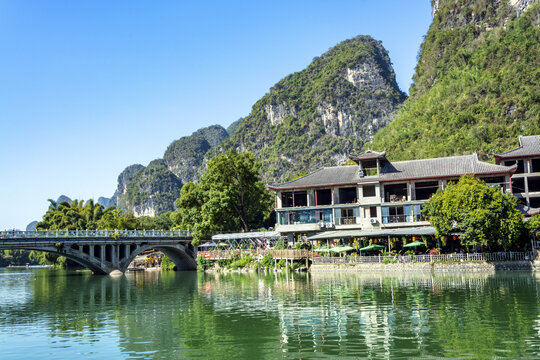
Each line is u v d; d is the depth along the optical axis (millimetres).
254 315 31859
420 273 57875
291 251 74000
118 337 26641
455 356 20625
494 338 23328
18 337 27484
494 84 144875
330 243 75750
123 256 91812
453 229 62219
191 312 34500
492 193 59125
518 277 49688
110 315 34719
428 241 67750
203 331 27281
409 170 79812
